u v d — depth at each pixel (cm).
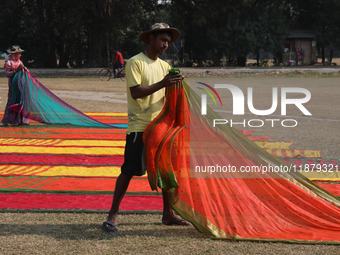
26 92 1083
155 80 434
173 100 424
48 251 386
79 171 650
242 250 387
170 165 420
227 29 4266
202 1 4191
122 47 4609
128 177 436
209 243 404
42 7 4119
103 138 912
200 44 4556
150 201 520
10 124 1092
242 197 459
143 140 420
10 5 4219
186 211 425
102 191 553
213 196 456
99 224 454
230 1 4100
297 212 447
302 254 378
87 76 3225
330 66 4281
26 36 4409
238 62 4594
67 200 522
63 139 902
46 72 3319
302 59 4572
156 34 430
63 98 1752
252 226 426
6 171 648
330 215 449
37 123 1124
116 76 2916
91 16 3788
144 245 400
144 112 431
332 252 383
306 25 4709
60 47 4478
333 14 4322
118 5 3844
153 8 4488
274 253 381
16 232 430
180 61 4556
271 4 4472
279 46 4388
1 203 510
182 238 417
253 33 4303
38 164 688
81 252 384
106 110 1407
